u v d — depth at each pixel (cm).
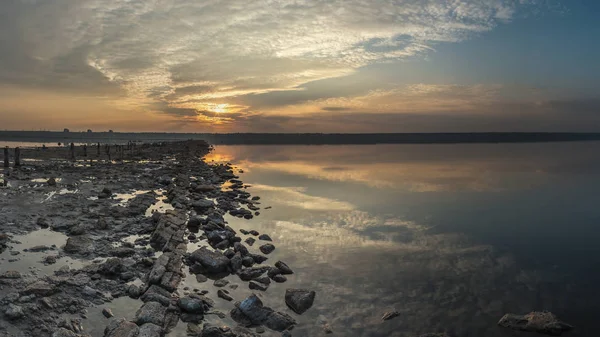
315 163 5762
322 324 900
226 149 10875
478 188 3192
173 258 1224
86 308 876
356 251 1461
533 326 906
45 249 1233
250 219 1925
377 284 1146
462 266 1323
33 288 875
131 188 2603
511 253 1480
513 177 3966
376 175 4103
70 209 1814
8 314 770
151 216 1766
